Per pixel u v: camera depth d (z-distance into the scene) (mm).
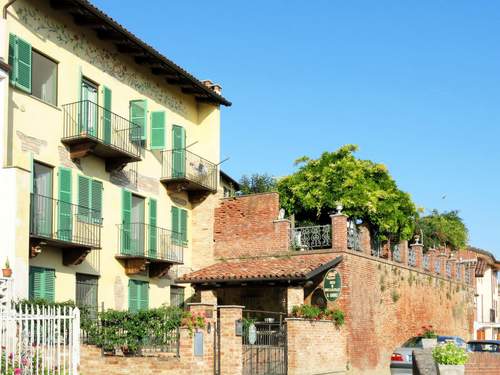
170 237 28047
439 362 18922
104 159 24812
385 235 32844
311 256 27703
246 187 44219
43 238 20359
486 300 60688
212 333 18969
